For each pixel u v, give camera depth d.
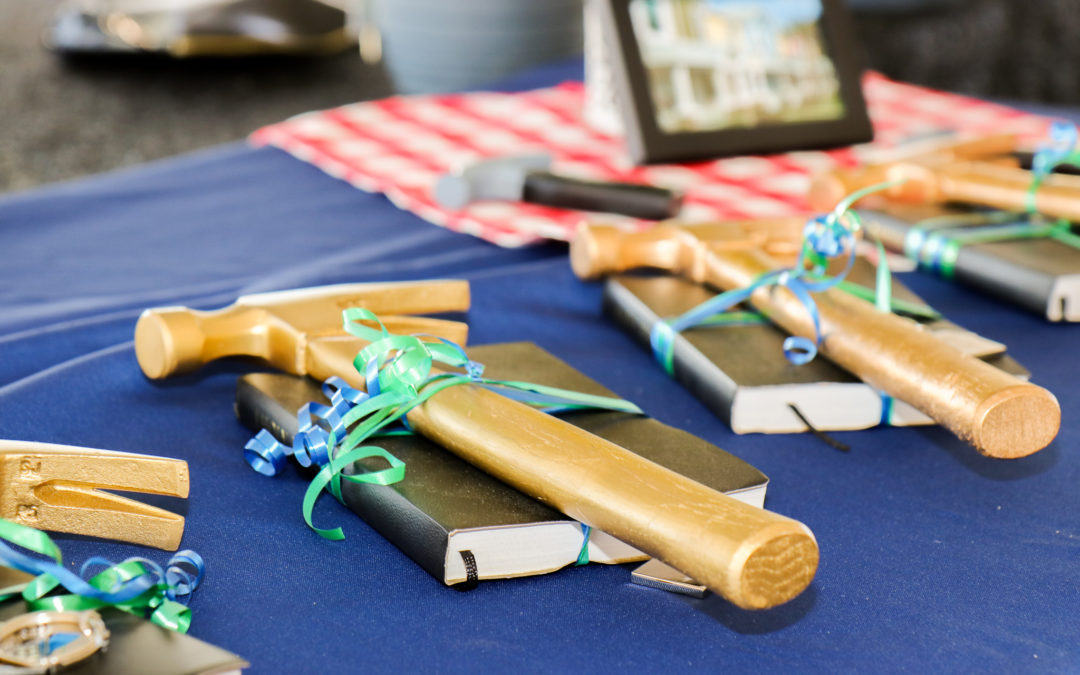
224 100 2.34
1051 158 0.84
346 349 0.59
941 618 0.48
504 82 1.28
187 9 2.39
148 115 2.24
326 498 0.55
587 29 1.12
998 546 0.54
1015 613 0.49
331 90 2.44
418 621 0.46
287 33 2.39
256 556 0.50
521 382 0.57
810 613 0.48
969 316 0.77
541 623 0.47
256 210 0.93
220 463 0.58
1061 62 2.70
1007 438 0.52
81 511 0.48
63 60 2.46
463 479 0.51
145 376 0.65
